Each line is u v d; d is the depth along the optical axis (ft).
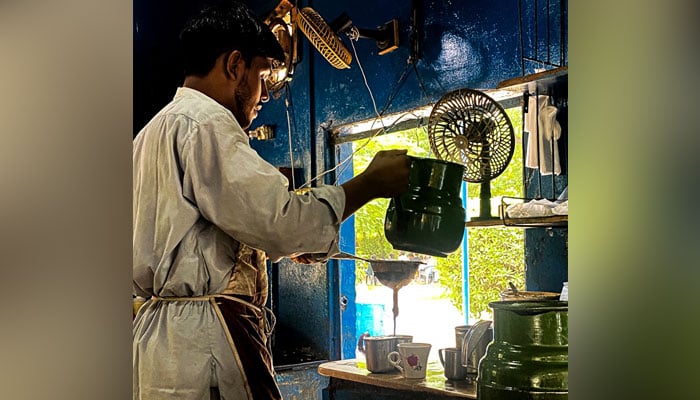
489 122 4.61
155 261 4.17
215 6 4.47
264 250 4.04
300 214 3.93
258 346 4.25
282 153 5.75
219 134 4.00
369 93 5.40
